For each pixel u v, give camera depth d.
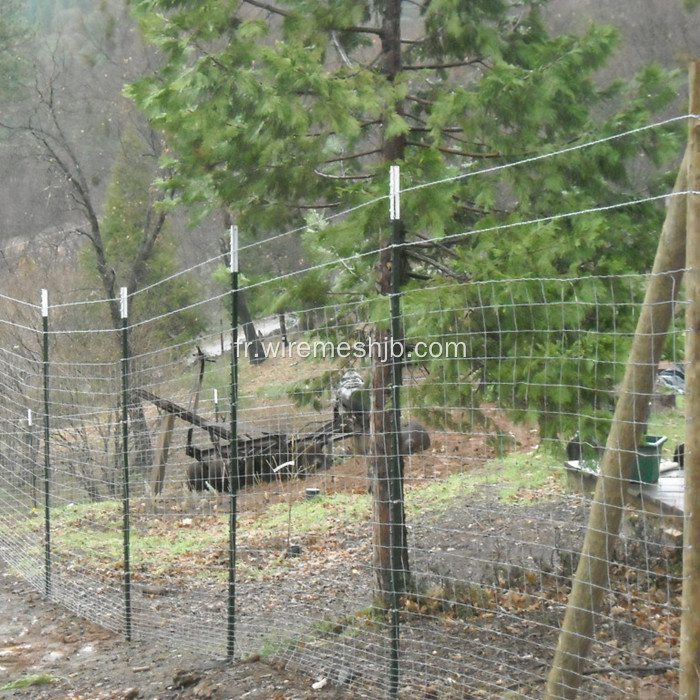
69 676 6.45
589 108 6.90
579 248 5.87
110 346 17.50
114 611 7.71
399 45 7.29
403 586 6.45
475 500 7.60
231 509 6.46
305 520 9.81
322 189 7.45
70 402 13.02
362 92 6.48
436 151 6.20
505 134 6.59
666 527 6.77
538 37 7.18
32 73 24.12
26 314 19.45
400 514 6.44
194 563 9.24
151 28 6.41
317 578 7.84
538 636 5.76
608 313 5.77
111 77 23.30
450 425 5.99
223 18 6.29
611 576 6.20
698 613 3.63
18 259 24.61
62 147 23.11
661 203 6.62
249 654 6.41
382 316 6.03
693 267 3.63
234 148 6.99
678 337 5.10
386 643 5.99
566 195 6.55
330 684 5.67
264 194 7.41
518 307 5.71
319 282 6.95
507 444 5.93
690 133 3.66
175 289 22.67
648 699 4.54
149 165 23.59
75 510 11.53
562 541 6.99
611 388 5.65
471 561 7.11
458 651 5.68
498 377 5.43
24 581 9.40
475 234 6.37
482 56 7.09
